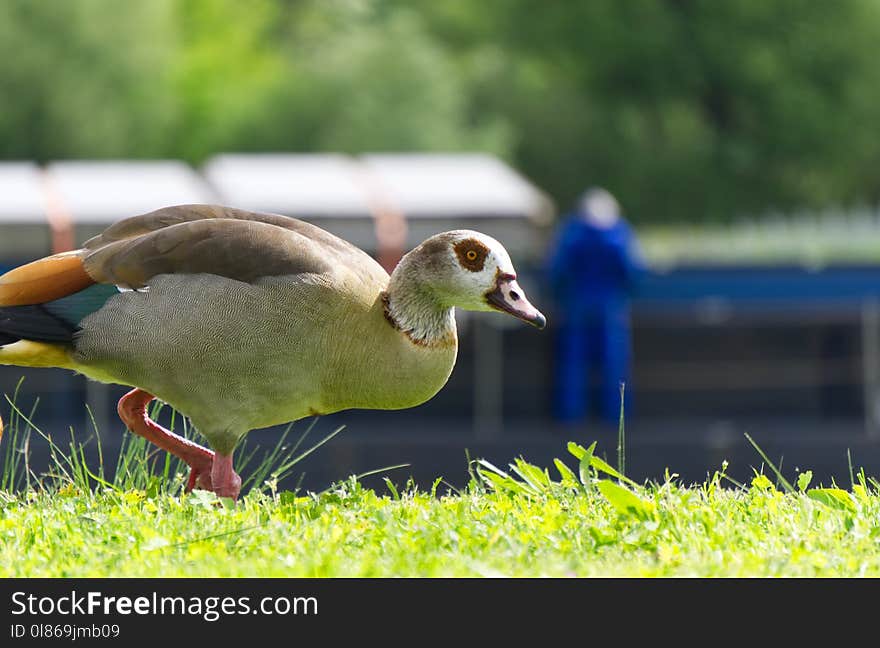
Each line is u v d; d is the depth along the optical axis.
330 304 7.66
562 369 18.36
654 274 18.30
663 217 55.38
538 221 20.30
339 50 49.16
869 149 55.38
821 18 54.56
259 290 7.55
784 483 7.93
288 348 7.62
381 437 16.14
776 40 54.88
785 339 18.80
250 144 47.91
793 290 18.14
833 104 55.03
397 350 7.86
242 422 7.74
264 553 6.45
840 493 7.42
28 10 44.47
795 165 55.75
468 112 54.34
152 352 7.61
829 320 18.73
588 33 54.72
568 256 18.12
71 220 18.09
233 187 19.44
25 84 43.84
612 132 54.88
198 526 7.00
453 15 57.47
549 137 55.00
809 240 26.69
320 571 6.14
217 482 7.79
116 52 45.50
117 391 16.73
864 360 18.62
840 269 18.09
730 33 54.62
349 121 47.25
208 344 7.56
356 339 7.76
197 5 58.44
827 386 18.78
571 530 6.78
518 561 6.30
